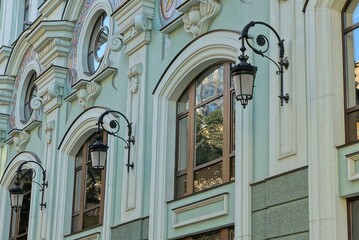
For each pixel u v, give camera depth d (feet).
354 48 38.65
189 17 49.93
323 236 36.32
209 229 45.57
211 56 47.98
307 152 38.32
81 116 64.03
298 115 39.52
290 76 40.57
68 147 66.23
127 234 53.98
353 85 38.34
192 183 49.60
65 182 66.08
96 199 61.72
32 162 72.64
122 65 59.72
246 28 40.16
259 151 42.22
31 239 69.67
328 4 39.24
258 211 41.24
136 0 57.06
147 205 52.75
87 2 67.92
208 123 49.32
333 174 36.88
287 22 41.57
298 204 38.37
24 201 76.18
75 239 62.39
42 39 72.23
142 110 55.31
